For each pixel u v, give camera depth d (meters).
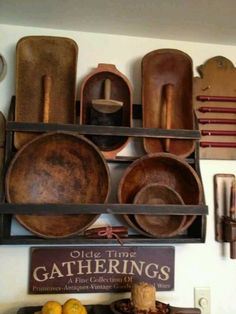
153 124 1.09
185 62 1.11
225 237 1.09
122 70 1.13
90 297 1.04
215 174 1.14
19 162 0.99
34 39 1.03
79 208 0.95
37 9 0.97
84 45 1.12
